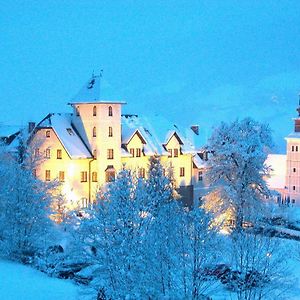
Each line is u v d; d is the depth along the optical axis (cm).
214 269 2691
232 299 2750
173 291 2564
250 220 4947
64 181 6988
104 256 2777
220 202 6391
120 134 7381
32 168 5431
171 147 7969
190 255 2598
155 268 2606
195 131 8781
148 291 2581
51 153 7019
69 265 4112
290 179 10944
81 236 2959
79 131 7388
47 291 3600
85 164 7200
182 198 8025
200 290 2619
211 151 6962
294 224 7062
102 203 2870
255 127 6694
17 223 4700
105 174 7225
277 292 3225
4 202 4741
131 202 2827
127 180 2920
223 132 6644
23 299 3425
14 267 4378
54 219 5281
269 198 7038
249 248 2775
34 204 4769
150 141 7825
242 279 2705
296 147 10862
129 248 2727
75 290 3606
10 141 7556
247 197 6338
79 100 7362
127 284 2659
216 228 2878
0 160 5544
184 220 2638
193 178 8262
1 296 3484
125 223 2800
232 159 6506
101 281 2820
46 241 4719
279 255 3019
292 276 3644
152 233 2691
